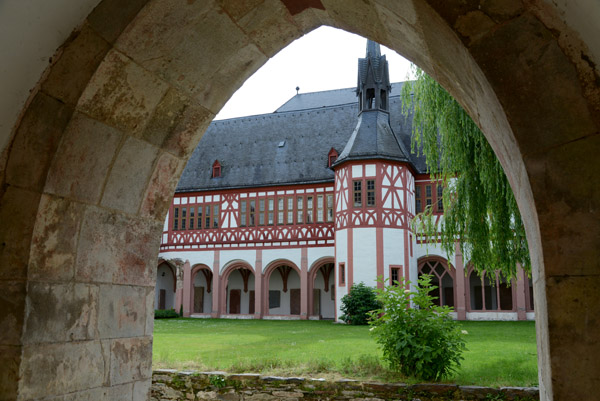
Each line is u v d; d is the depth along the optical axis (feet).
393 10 7.25
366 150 86.79
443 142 34.78
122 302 10.54
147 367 11.16
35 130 8.37
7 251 8.38
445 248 37.42
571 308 5.22
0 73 7.65
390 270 83.87
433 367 26.40
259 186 101.86
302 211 99.09
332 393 26.23
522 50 5.49
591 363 5.09
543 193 5.41
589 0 4.70
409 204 89.35
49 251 8.79
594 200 5.23
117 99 9.26
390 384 25.43
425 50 7.84
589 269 5.19
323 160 100.53
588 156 5.28
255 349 40.45
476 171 33.86
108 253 10.20
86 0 7.86
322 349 39.91
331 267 107.86
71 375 9.11
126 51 8.69
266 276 100.22
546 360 5.66
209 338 51.85
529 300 87.20
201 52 9.73
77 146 8.98
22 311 8.23
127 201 10.61
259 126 112.57
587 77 5.32
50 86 8.29
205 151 112.37
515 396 23.34
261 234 101.09
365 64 93.25
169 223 108.99
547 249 5.36
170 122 10.72
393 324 27.86
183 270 106.32
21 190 8.36
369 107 92.48
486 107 6.77
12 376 8.11
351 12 8.75
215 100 11.19
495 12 5.58
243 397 27.48
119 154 9.99
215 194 106.11
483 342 44.29
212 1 8.70
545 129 5.42
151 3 8.23
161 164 11.18
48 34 7.86
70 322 9.16
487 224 33.76
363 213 85.76
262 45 10.37
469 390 24.09
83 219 9.51
